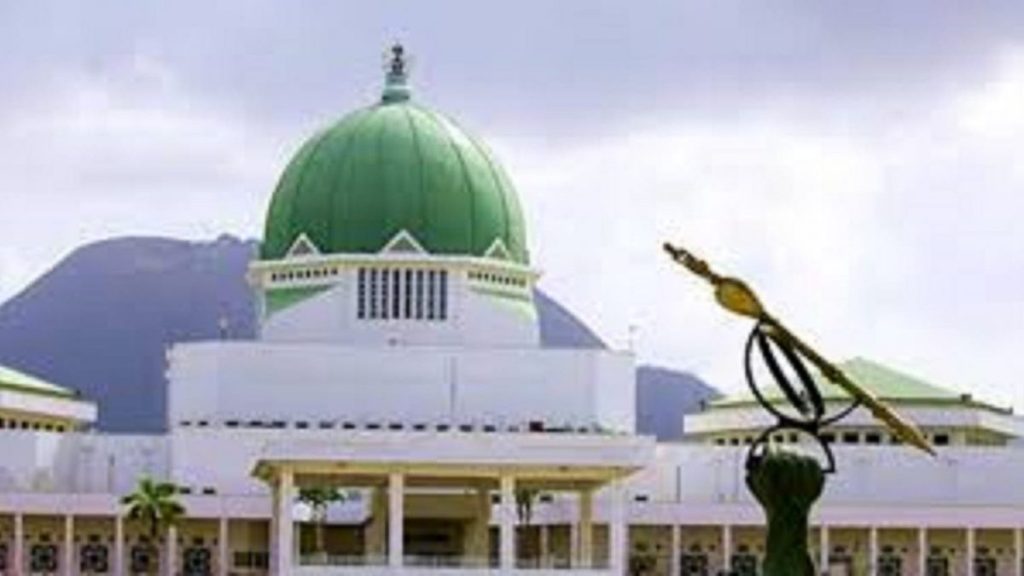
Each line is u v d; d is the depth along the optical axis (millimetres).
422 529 176625
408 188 191625
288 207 194625
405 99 197750
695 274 41688
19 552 183750
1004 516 184125
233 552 186500
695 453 192375
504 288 194000
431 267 190750
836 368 43281
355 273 191125
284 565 152250
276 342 191625
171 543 181750
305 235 192250
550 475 154750
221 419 189375
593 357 190250
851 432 196875
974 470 192500
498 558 169000
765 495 40531
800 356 42688
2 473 189750
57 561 185750
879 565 187125
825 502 190625
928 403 199750
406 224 191125
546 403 189625
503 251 193125
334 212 192000
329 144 194625
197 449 187375
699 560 187000
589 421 189500
